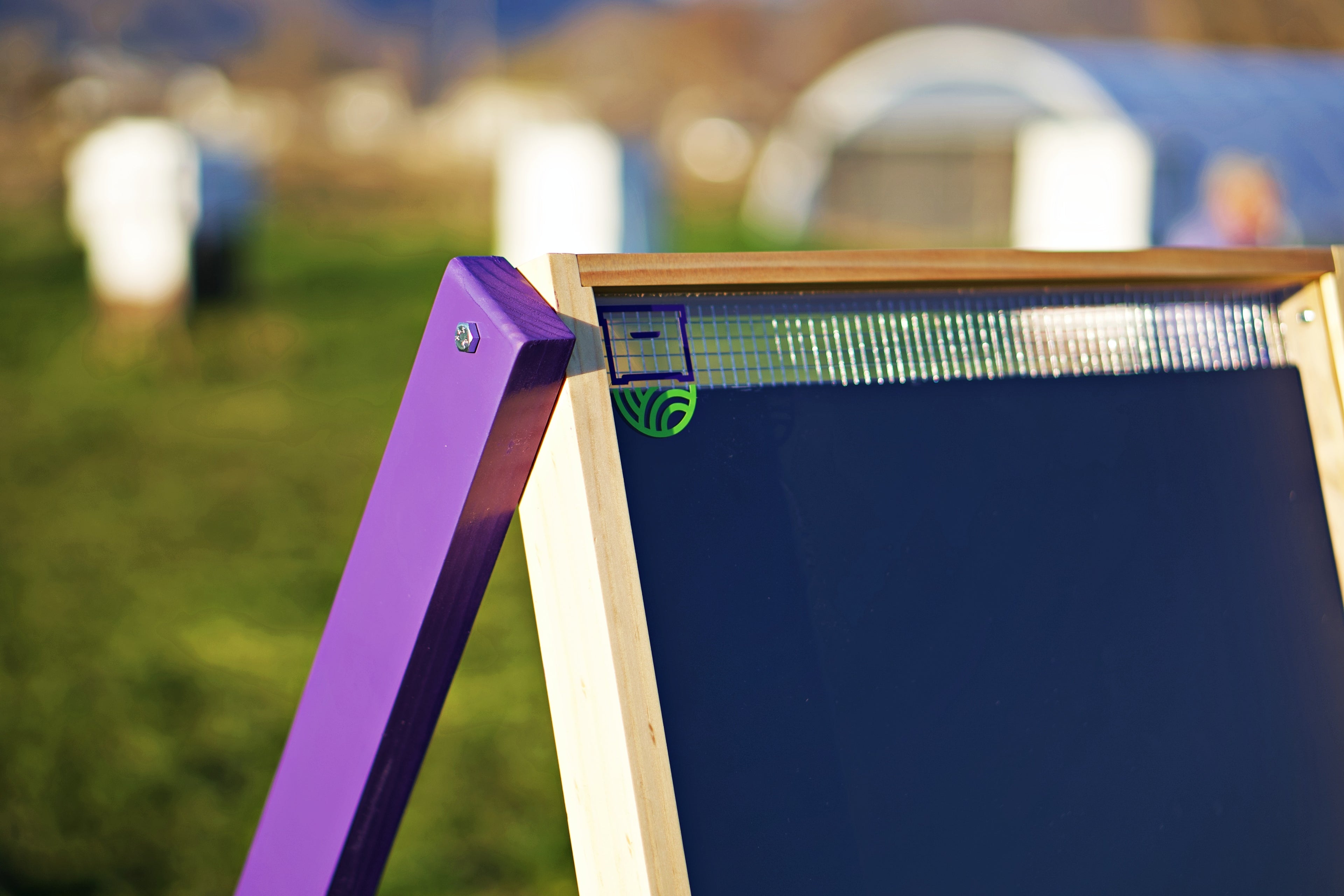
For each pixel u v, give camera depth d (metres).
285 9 40.50
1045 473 0.96
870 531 0.88
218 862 2.37
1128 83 11.75
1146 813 0.94
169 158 7.81
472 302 0.72
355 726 0.90
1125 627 0.96
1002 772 0.89
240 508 5.01
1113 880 0.92
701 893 0.76
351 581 0.88
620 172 8.55
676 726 0.77
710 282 0.80
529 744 2.89
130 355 7.75
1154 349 1.03
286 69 38.97
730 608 0.81
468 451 0.74
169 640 3.55
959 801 0.86
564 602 0.76
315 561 4.36
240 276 8.71
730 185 30.72
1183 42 16.05
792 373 0.87
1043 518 0.95
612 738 0.71
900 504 0.89
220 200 8.28
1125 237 10.27
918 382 0.93
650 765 0.70
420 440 0.78
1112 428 1.00
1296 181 11.81
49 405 6.79
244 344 8.02
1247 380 1.07
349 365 7.92
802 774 0.81
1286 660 1.03
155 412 6.68
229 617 3.77
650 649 0.72
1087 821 0.91
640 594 0.72
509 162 8.77
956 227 16.88
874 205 17.45
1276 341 1.09
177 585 4.07
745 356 0.86
